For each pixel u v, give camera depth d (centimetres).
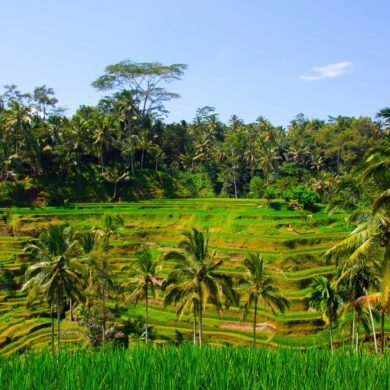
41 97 12638
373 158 2497
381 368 2148
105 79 12538
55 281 4409
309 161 14912
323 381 2006
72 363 2347
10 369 2262
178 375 2117
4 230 8912
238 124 17725
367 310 4844
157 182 12231
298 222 8412
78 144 11750
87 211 9844
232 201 10775
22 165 11300
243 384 1986
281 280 6656
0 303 6500
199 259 4588
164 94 13088
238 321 6253
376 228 2530
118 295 6906
